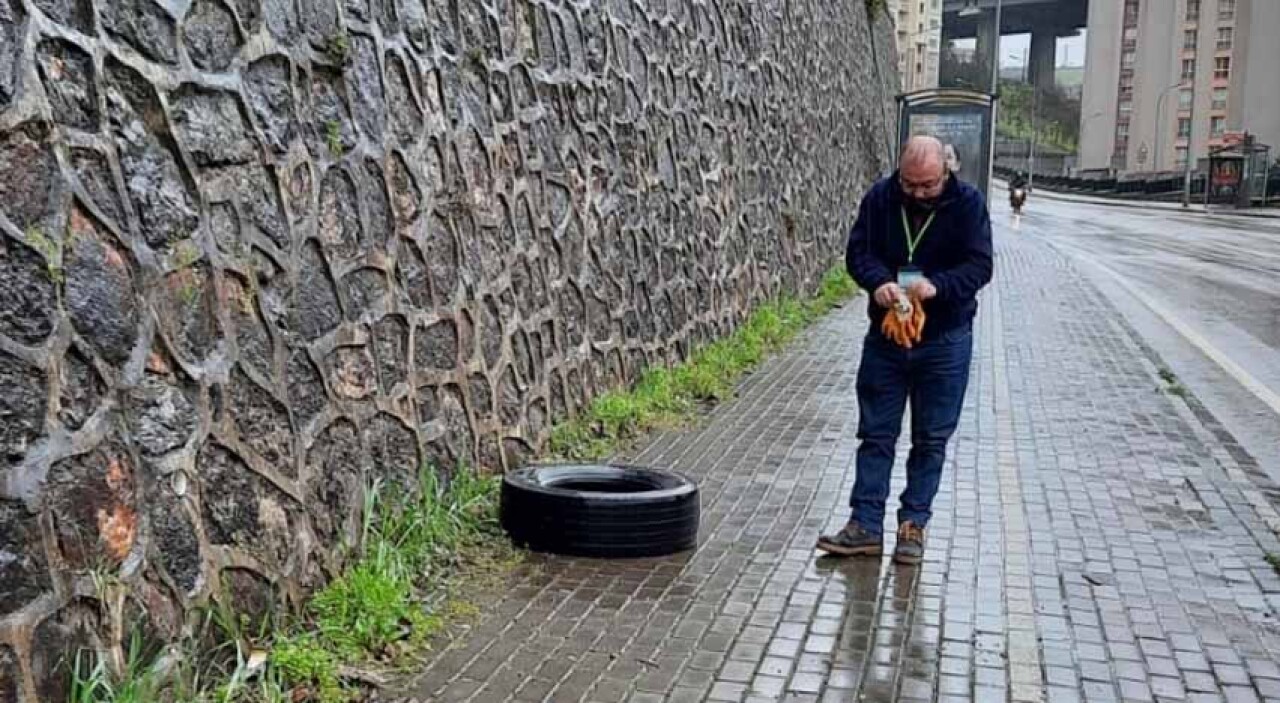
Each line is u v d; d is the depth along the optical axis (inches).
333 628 172.4
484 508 235.1
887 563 222.4
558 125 303.6
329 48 199.0
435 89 238.4
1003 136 5260.8
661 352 377.1
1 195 127.3
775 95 569.9
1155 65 3841.0
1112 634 189.9
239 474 165.5
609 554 218.7
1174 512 259.3
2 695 122.6
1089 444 324.2
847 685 168.9
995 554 228.8
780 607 198.1
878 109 1069.8
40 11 135.4
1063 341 525.0
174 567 150.5
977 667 176.2
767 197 544.4
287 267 181.2
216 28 168.9
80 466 135.4
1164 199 3090.6
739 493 267.4
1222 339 555.8
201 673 152.9
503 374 261.9
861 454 229.1
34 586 127.8
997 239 1333.7
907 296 218.8
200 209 160.9
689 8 434.0
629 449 302.8
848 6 864.3
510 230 270.1
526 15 289.1
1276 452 323.6
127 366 144.3
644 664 173.5
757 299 514.3
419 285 225.5
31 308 129.8
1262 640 188.9
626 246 349.4
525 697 161.0
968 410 368.2
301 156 187.3
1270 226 1787.6
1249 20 3122.5
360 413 200.8
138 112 150.8
